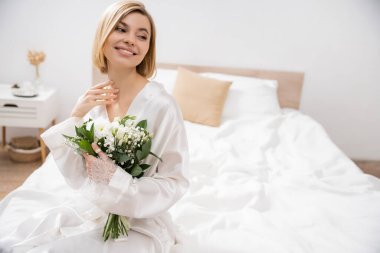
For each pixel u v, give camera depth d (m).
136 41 1.22
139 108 1.29
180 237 1.40
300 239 1.52
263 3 3.35
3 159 3.17
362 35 3.46
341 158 2.37
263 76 3.50
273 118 2.93
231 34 3.43
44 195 1.65
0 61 3.34
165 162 1.26
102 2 3.26
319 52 3.50
